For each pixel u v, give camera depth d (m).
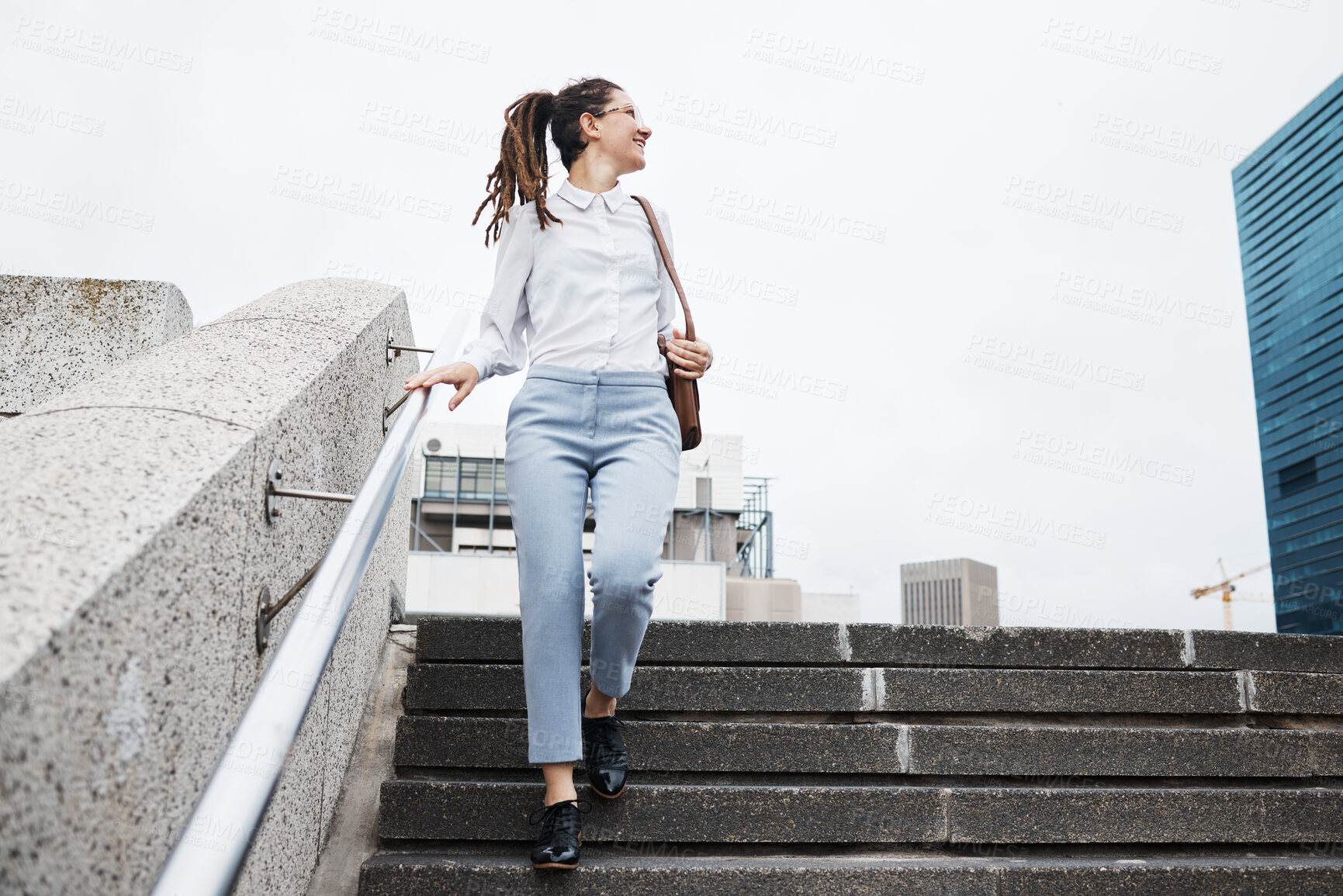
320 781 1.91
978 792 2.09
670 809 2.03
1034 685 2.42
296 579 1.62
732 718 2.37
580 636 1.82
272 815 1.54
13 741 0.74
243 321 1.99
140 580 0.97
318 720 1.88
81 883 0.86
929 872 1.89
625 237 2.06
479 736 2.17
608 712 2.05
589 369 1.94
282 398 1.52
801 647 2.51
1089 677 2.44
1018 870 1.91
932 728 2.26
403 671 2.55
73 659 0.83
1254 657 2.58
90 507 1.01
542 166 2.15
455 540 32.62
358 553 1.25
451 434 35.31
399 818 1.97
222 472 1.21
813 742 2.23
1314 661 2.60
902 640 2.53
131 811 0.97
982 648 2.54
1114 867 1.93
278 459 1.46
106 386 1.43
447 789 1.99
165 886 0.76
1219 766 2.27
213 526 1.19
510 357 2.05
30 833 0.77
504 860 1.89
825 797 2.06
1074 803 2.11
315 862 1.88
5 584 0.84
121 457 1.15
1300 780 2.31
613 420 1.91
